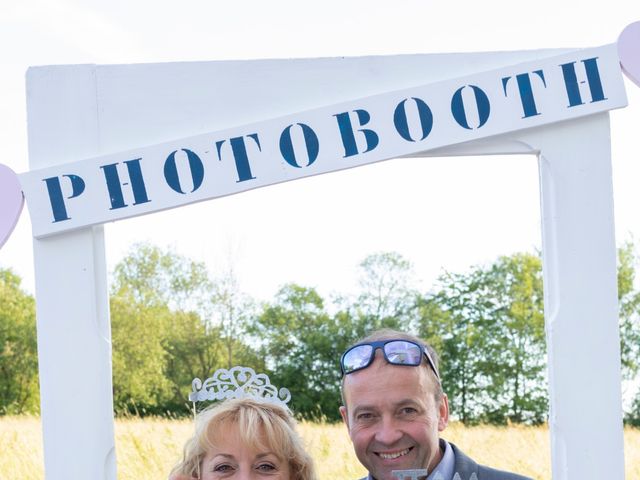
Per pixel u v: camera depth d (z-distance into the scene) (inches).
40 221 99.4
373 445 95.2
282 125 99.7
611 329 99.6
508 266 460.1
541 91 99.6
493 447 279.0
